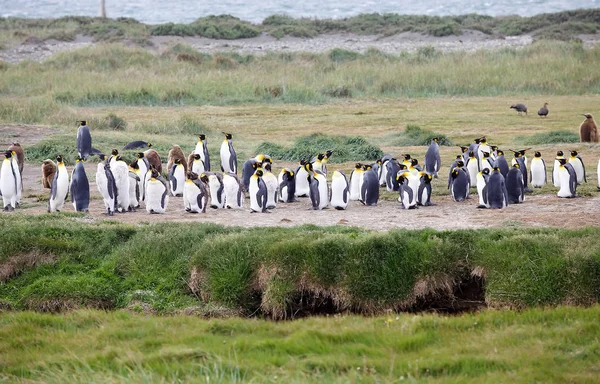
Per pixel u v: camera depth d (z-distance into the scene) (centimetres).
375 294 3744
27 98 11212
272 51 17400
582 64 13775
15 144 6200
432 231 3981
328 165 6919
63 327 3459
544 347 2917
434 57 15575
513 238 3828
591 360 2772
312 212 5000
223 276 3844
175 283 3919
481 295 3794
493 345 2980
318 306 3791
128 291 3903
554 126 9362
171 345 3089
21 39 19225
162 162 7044
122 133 8569
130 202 5178
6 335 3338
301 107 11594
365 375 2650
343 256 3825
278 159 7306
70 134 8294
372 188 5222
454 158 7150
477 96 12494
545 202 5150
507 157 7088
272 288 3775
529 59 14312
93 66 14488
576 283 3600
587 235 3919
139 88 12138
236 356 2800
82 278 3941
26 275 3994
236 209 5162
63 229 4241
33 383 2686
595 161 6756
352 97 12556
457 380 2606
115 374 2720
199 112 11025
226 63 15000
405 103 11856
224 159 6241
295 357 2886
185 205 5047
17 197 5156
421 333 3141
